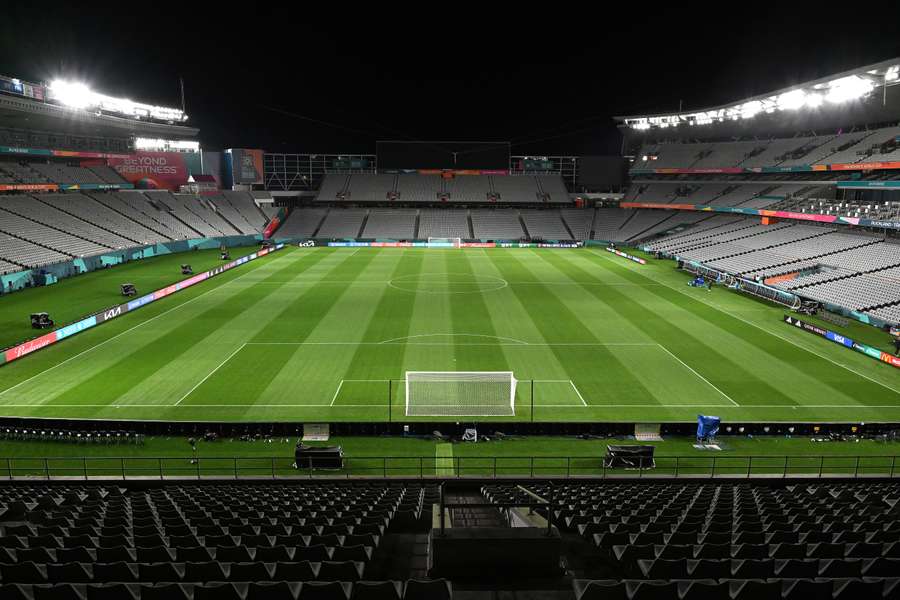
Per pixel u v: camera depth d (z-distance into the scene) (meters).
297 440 25.81
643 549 11.84
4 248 59.47
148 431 25.92
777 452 24.67
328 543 12.99
